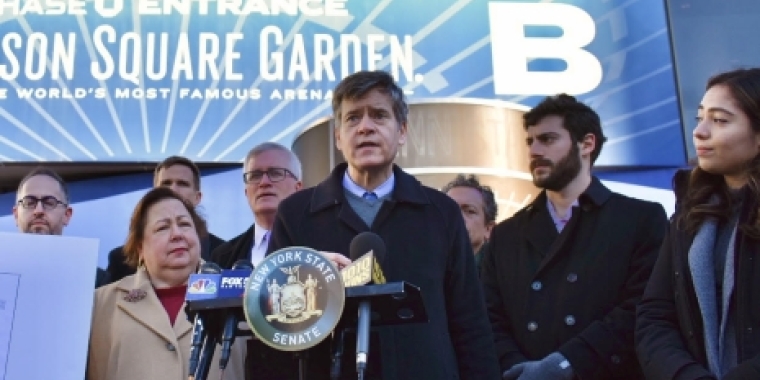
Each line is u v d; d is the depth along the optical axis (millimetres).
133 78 5293
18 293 2203
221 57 5367
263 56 5387
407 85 5340
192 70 5332
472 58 5398
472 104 5312
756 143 2344
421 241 2350
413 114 5289
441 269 2354
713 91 2434
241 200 5113
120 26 5387
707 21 5430
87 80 5266
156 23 5414
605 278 2971
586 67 5379
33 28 5336
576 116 3271
